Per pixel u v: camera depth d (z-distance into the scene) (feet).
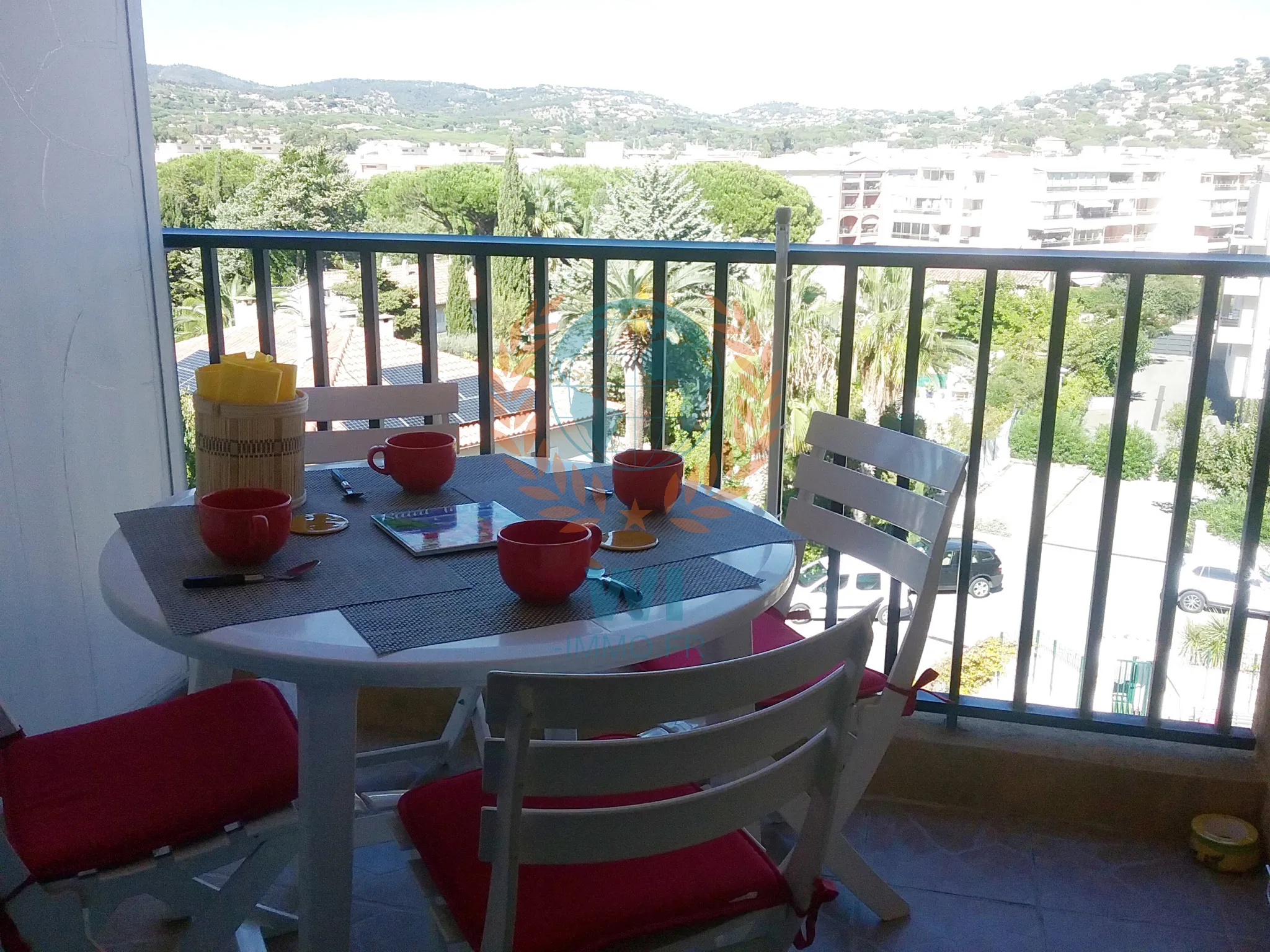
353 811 4.04
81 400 7.10
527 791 3.05
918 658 5.21
